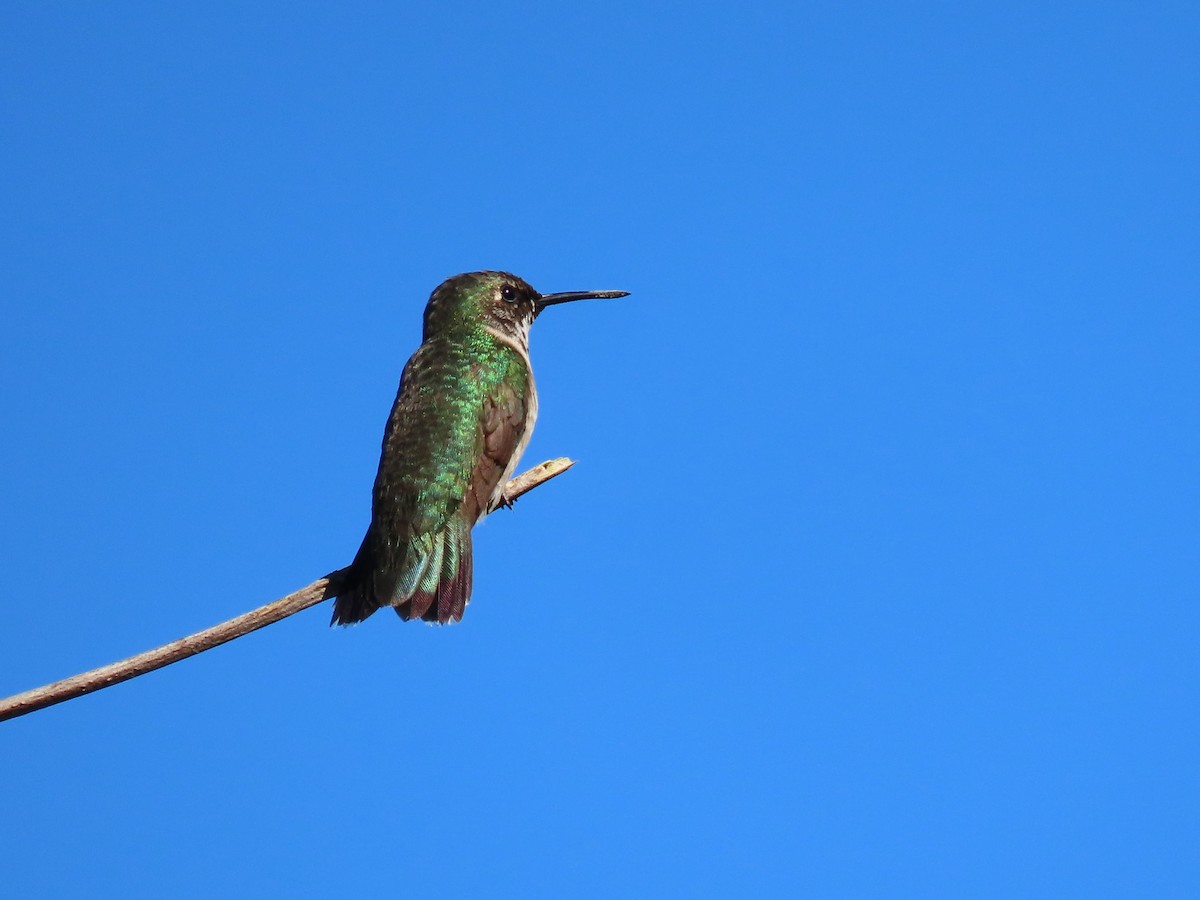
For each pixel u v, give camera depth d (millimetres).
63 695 7770
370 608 10984
